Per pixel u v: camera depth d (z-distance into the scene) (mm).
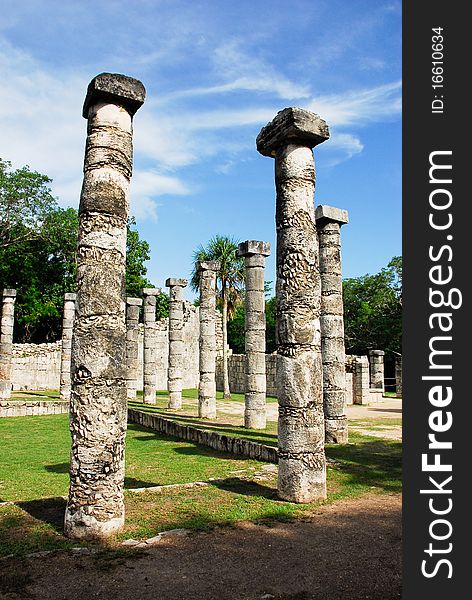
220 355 41219
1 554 5910
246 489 8891
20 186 36719
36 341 45781
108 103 7676
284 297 8750
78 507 6539
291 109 8617
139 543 6293
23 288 39906
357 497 8414
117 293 7340
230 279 32688
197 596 4902
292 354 8531
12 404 22297
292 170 8898
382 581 5254
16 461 12086
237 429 16812
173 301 24828
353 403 27188
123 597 4875
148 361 27328
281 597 4898
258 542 6344
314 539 6461
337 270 14875
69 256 40875
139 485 9703
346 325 43469
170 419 18797
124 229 7590
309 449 8219
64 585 5117
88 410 6855
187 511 7559
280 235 8953
